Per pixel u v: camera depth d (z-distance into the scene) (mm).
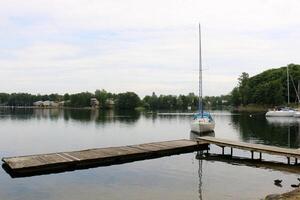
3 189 17422
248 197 15938
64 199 15805
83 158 22656
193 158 26344
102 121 77875
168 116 105000
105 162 23547
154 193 16688
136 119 87375
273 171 21641
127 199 15727
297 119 76812
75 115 111000
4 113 128750
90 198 15906
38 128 57688
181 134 48875
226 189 17422
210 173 21156
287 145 34531
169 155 27641
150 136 45875
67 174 20547
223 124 64625
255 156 27422
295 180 19266
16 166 20156
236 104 158875
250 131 49562
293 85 121500
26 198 16000
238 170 22031
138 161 24891
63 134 47562
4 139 41344
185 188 17625
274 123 64688
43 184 18344
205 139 29594
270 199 14586
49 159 22141
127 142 39156
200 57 51531
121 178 19750
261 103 137250
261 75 155625
